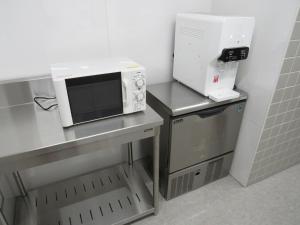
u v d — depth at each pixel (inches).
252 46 57.6
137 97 45.6
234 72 58.3
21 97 51.9
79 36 54.2
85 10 52.4
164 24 62.9
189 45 57.6
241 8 58.1
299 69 55.6
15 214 58.7
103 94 43.5
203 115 56.2
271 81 54.7
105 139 43.0
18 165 38.0
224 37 48.9
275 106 58.2
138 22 59.3
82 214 59.0
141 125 44.2
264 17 52.9
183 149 58.9
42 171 65.4
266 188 70.6
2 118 46.9
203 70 55.1
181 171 62.6
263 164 69.6
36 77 52.9
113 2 54.3
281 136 66.7
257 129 61.7
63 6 50.0
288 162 76.9
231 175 75.6
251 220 60.3
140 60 64.4
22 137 40.7
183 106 53.1
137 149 78.0
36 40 50.5
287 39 49.4
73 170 70.2
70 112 41.7
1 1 44.7
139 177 71.9
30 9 47.4
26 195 64.1
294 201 66.0
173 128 54.0
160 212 62.5
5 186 57.8
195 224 59.2
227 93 57.5
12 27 47.4
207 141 61.9
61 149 39.8
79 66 45.4
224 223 59.4
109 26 56.4
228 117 61.0
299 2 45.7
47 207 60.7
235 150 71.3
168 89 63.2
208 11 68.0
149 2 58.4
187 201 65.9
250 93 61.1
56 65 46.3
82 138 40.2
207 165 67.1
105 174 72.6
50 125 44.3
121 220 57.1
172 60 68.9
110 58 52.4
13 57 50.0
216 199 66.6
